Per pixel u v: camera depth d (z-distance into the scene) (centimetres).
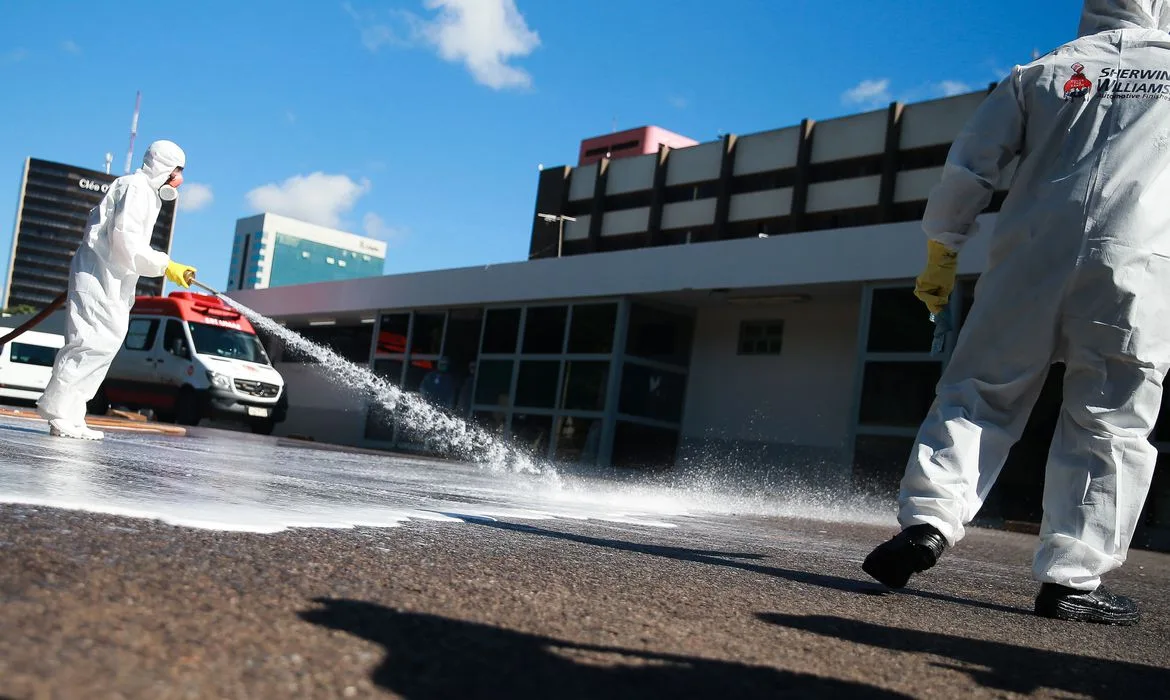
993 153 302
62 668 104
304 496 370
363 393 2503
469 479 827
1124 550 290
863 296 1508
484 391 2169
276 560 193
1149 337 285
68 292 560
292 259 17612
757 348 1897
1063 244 288
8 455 370
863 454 1465
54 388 557
